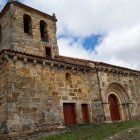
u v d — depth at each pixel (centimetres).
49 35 2241
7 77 1409
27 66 1539
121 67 2161
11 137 1306
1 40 2106
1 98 1424
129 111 2138
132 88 2255
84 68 1894
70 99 1738
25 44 1977
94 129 1426
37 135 1380
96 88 1923
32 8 2161
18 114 1386
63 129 1520
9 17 2003
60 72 1742
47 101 1576
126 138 1073
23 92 1459
